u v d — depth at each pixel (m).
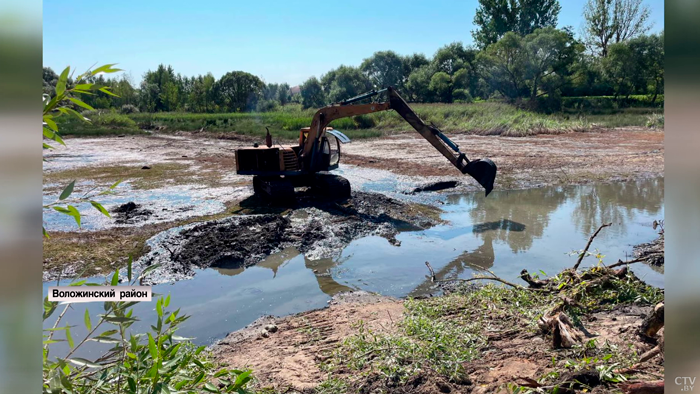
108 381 2.21
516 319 5.88
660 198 13.72
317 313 6.88
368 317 6.58
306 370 5.12
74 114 1.73
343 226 10.95
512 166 18.89
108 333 2.11
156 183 16.83
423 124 12.26
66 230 10.80
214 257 9.04
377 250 9.71
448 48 70.31
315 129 13.11
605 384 3.67
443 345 5.00
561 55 47.34
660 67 46.16
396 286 7.91
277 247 9.75
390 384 4.51
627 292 6.25
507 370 4.59
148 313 6.81
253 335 6.25
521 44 48.44
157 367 2.13
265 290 7.86
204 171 19.39
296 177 14.23
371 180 16.70
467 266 8.73
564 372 4.00
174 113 58.34
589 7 51.09
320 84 75.12
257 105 65.81
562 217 11.95
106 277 8.16
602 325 5.40
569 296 6.09
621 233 10.45
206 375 2.88
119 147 29.30
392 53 80.81
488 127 32.84
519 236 10.47
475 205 13.30
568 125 31.62
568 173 17.33
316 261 9.14
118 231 10.76
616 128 32.44
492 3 66.94
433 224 11.45
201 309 7.19
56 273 8.31
